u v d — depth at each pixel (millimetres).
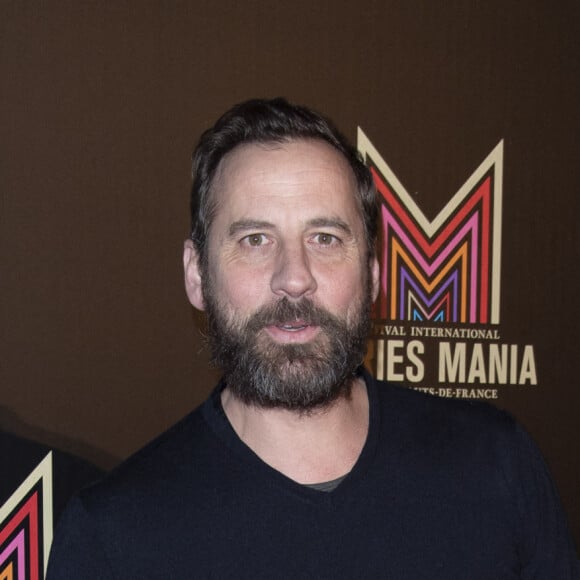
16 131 1806
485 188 2100
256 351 964
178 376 1898
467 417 1106
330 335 968
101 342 1850
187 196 1911
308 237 984
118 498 969
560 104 2158
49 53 1829
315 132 1031
